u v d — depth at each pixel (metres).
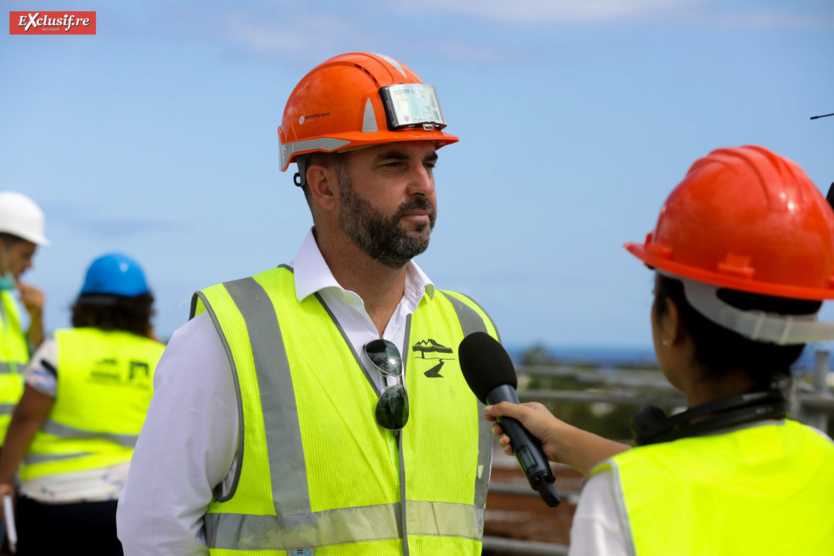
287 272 2.46
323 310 2.37
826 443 1.57
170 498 2.17
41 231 5.25
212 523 2.23
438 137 2.37
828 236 1.54
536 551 5.52
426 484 2.32
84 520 4.01
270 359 2.24
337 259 2.44
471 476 2.42
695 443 1.49
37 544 4.02
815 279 1.52
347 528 2.18
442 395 2.43
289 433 2.20
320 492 2.19
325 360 2.30
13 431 4.04
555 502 1.85
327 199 2.43
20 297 5.23
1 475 4.04
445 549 2.30
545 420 1.95
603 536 1.39
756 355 1.52
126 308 4.18
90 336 4.12
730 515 1.40
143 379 4.17
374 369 2.34
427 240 2.39
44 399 4.03
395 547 2.22
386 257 2.37
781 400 1.54
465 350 2.20
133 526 2.19
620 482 1.40
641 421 1.60
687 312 1.57
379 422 2.28
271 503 2.17
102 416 4.07
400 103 2.33
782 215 1.51
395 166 2.36
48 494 4.02
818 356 5.09
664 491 1.40
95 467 4.07
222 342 2.22
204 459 2.19
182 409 2.19
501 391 2.09
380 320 2.47
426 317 2.56
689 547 1.37
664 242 1.62
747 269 1.50
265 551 2.16
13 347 4.98
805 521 1.44
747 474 1.45
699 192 1.58
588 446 1.88
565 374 7.58
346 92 2.38
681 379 1.61
